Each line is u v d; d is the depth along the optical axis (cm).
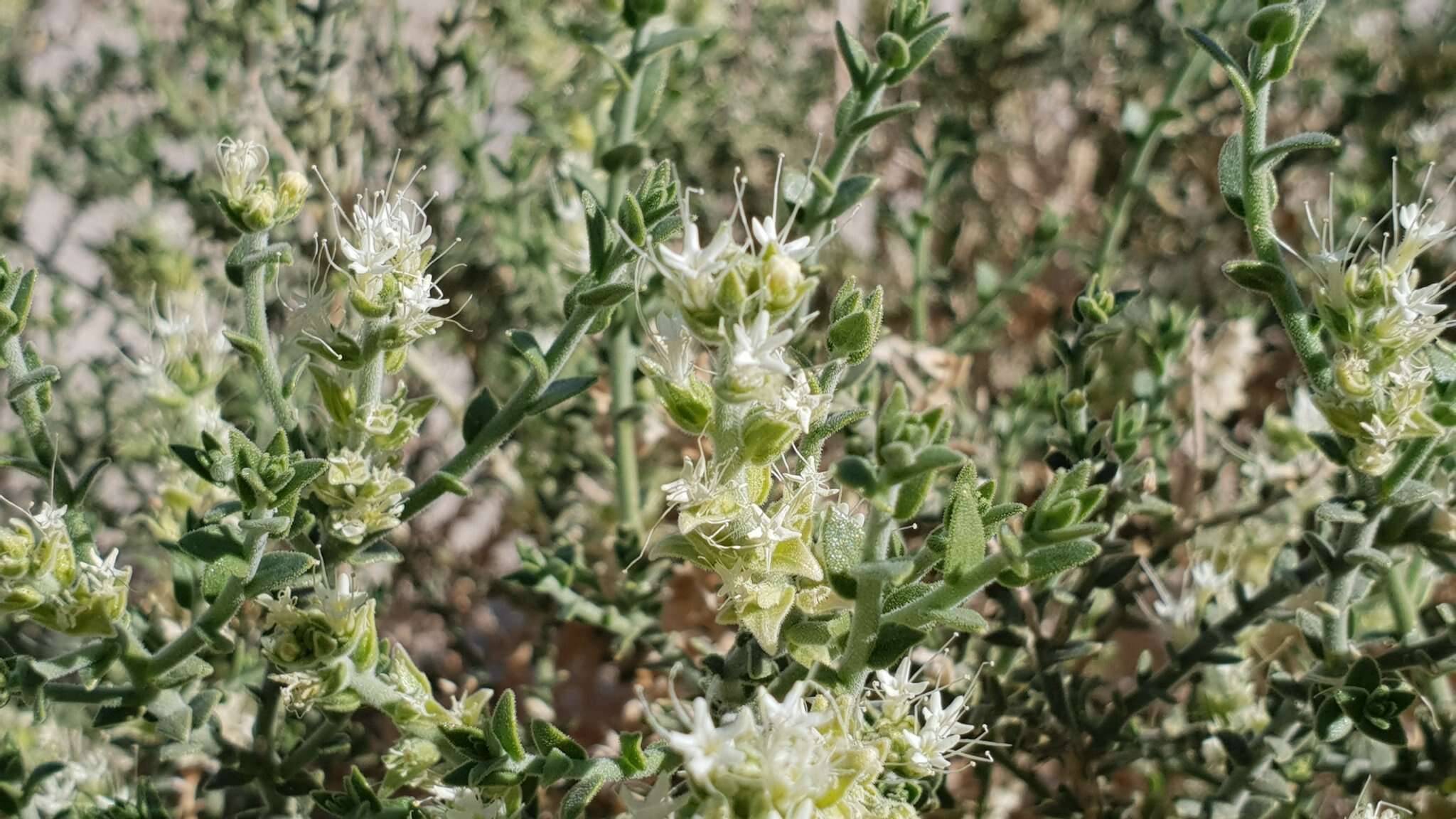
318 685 23
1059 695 30
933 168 41
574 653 38
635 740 22
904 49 27
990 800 32
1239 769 29
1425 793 30
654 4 29
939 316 47
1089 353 31
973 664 32
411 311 23
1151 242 50
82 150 46
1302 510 34
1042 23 50
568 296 24
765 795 20
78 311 44
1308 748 30
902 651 22
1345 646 26
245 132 42
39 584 23
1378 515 24
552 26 44
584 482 41
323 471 23
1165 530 33
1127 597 33
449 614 40
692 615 35
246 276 24
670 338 22
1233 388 40
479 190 44
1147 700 30
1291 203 48
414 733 24
